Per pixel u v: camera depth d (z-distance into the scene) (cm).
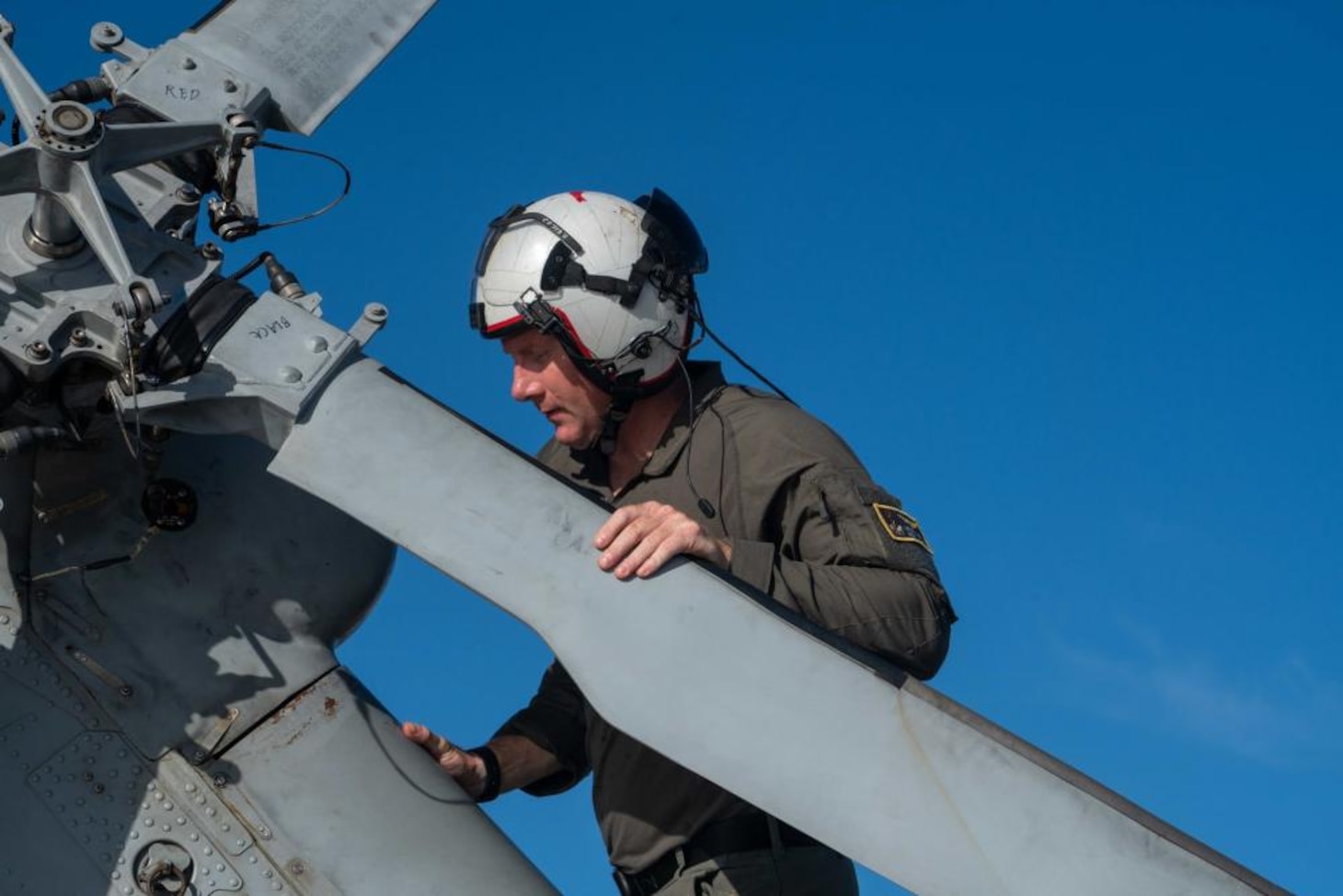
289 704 401
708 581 344
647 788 429
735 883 420
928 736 332
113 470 407
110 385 373
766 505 416
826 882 428
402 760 405
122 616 398
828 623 386
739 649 339
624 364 426
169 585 403
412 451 355
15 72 371
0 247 381
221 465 415
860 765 330
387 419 360
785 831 425
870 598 388
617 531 347
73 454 405
